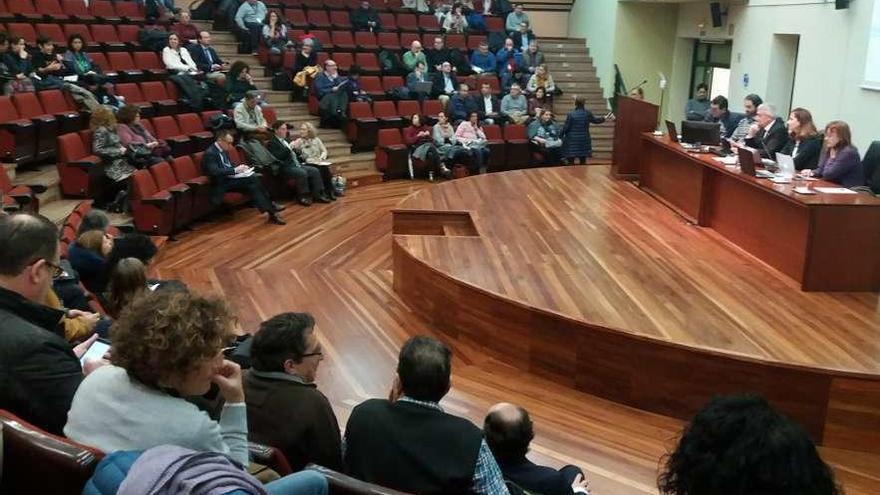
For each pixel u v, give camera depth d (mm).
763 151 7348
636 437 4234
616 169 10008
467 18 15414
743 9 12242
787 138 7301
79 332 2822
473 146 12336
